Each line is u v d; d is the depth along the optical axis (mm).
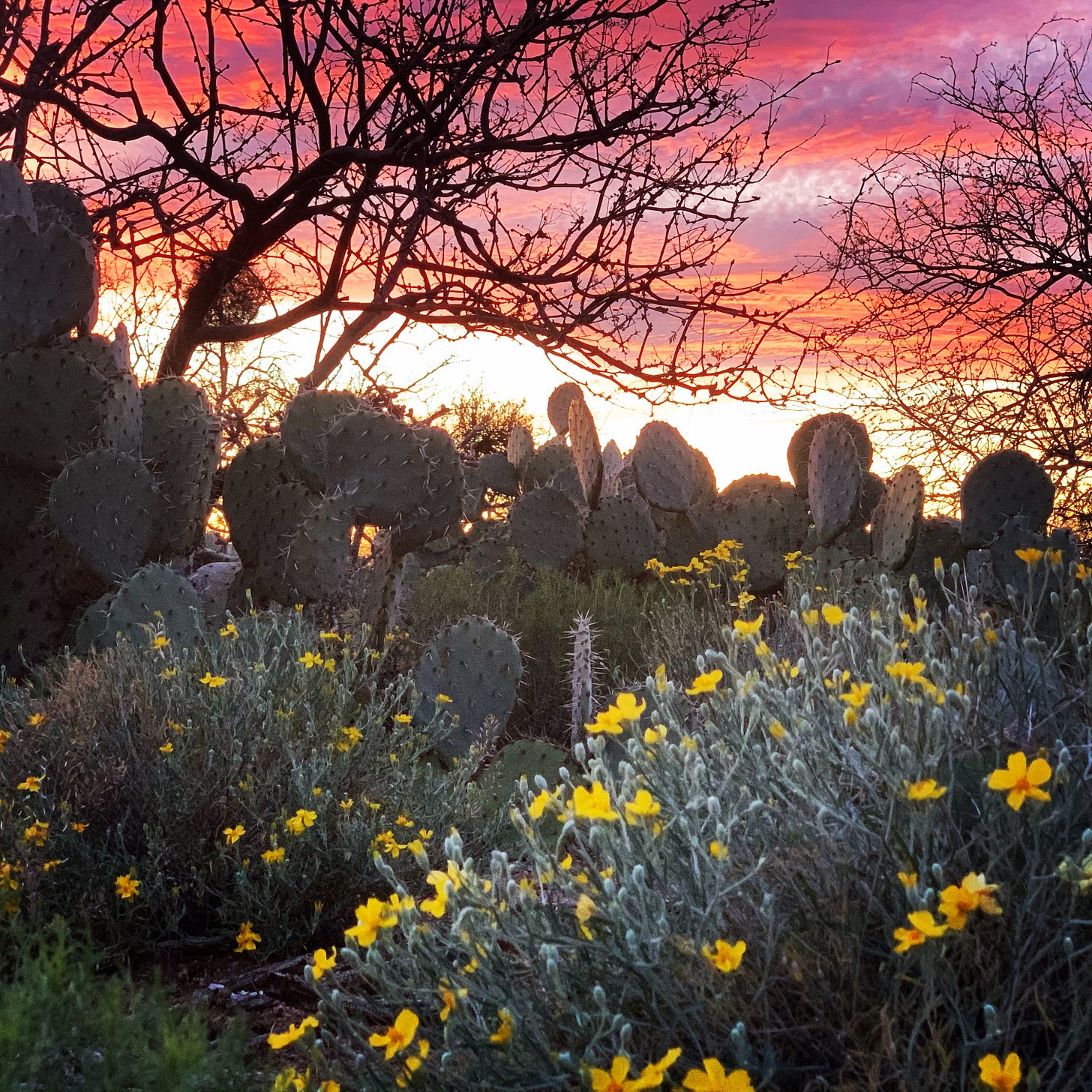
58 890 2924
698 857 1655
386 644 4734
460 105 7262
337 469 5324
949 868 1646
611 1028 1396
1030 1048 1530
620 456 11672
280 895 3000
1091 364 9172
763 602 8148
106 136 7016
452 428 14016
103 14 7105
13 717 3639
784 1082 1547
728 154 7742
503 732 5496
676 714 2096
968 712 1896
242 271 8289
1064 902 1572
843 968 1537
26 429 5418
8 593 5602
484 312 7770
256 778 3230
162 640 3850
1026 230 9336
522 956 1666
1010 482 7477
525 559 8281
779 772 1800
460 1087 1555
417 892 3184
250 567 5586
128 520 5414
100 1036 1955
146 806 3125
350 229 7547
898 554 7336
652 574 8336
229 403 9781
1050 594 2170
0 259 5668
